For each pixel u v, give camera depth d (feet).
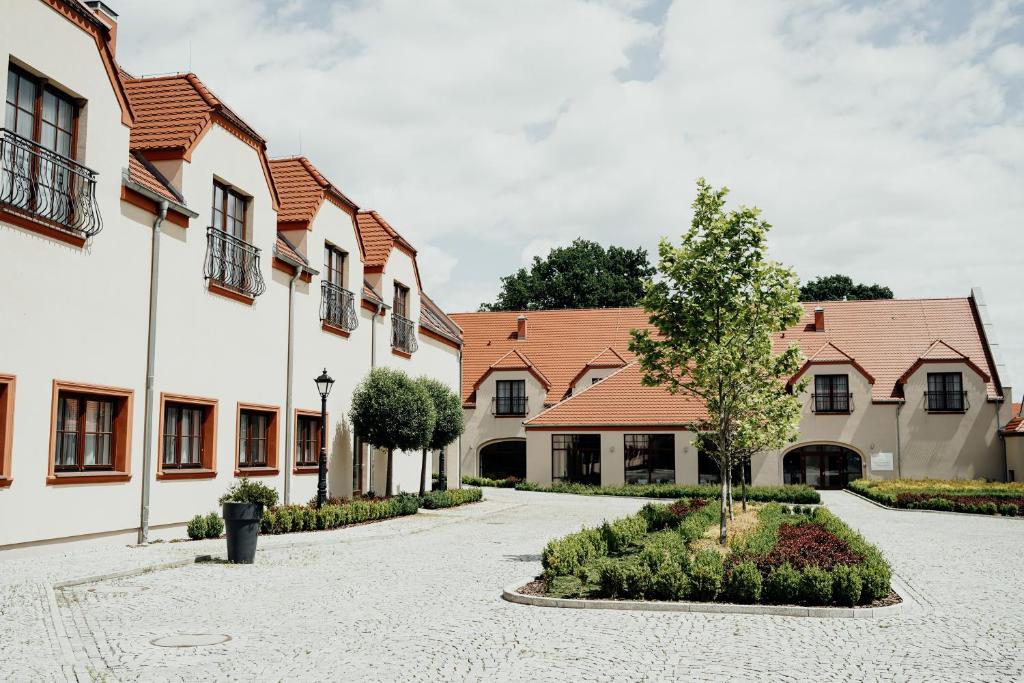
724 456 50.03
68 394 43.93
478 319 165.27
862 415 131.34
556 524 71.15
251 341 61.87
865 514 86.94
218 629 28.40
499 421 147.23
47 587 33.40
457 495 92.89
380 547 53.26
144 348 49.24
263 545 50.72
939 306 146.72
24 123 41.16
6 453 38.93
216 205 58.59
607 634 28.43
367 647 26.23
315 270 70.74
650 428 129.70
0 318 38.65
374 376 78.95
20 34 39.83
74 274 43.45
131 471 47.91
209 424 56.44
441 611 32.32
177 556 43.34
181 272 53.11
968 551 55.06
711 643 27.20
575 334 159.53
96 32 45.01
